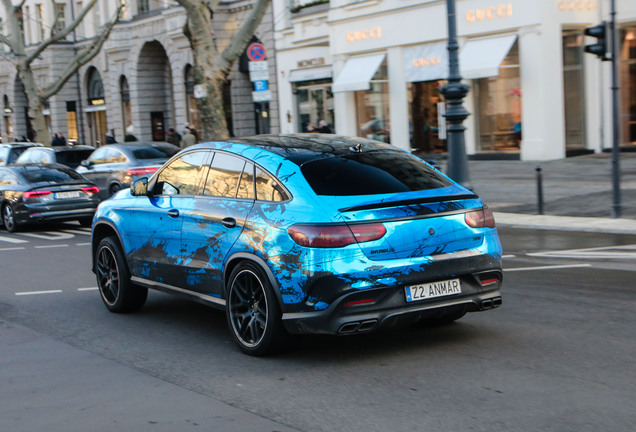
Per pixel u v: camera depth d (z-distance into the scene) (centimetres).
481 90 2495
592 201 1470
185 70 3869
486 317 691
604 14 2328
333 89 2895
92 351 636
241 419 458
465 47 2466
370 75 2769
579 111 2391
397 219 546
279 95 3312
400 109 2741
